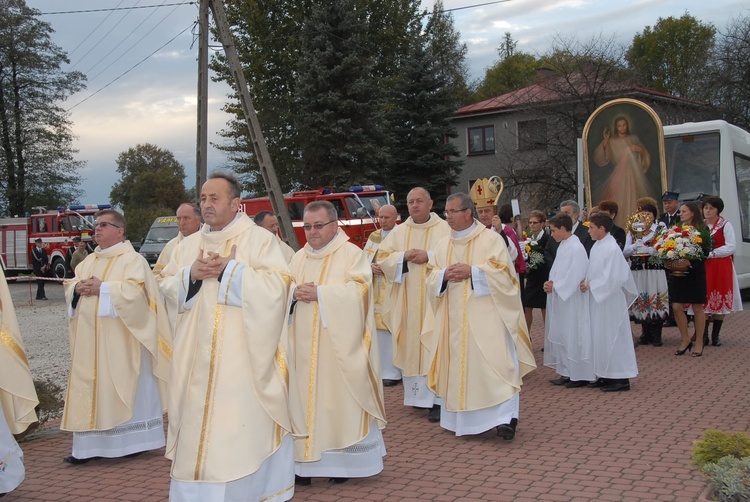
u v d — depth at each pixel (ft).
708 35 166.91
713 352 35.01
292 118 110.73
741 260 50.83
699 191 50.62
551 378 30.89
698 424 22.76
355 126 102.68
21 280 112.78
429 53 111.86
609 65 99.14
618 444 20.94
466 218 22.36
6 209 148.56
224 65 116.88
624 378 27.81
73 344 20.81
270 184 60.39
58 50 146.82
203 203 15.42
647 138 50.65
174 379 14.64
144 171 283.18
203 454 13.74
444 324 22.11
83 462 20.94
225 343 14.40
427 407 25.03
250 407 14.16
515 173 105.60
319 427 18.01
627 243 37.40
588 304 28.27
